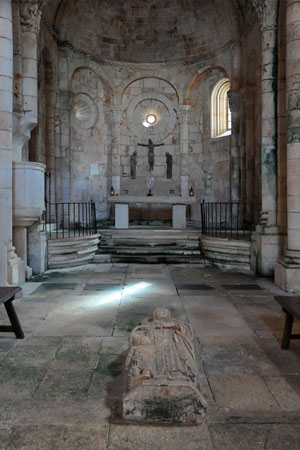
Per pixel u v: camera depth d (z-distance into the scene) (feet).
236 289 27.09
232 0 45.88
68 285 28.48
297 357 15.67
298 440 10.27
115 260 38.19
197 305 23.11
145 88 57.31
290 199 27.12
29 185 29.14
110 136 57.21
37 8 30.91
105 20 53.62
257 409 11.77
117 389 13.00
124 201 46.47
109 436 10.39
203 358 15.53
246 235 39.78
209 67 53.11
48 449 9.85
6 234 25.11
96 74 54.80
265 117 32.01
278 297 17.39
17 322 17.69
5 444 10.05
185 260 37.65
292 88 26.50
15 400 12.30
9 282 26.00
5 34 24.50
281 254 31.30
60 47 48.70
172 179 57.88
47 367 14.71
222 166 53.36
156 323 13.62
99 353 16.02
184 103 55.93
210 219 54.90
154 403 10.95
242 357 15.65
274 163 31.89
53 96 47.52
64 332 18.56
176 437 10.34
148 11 54.49
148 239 40.57
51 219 48.24
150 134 57.98
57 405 11.99
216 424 10.96
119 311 21.94
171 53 55.77
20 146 32.04
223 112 55.01
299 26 26.09
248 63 45.24
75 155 53.26
